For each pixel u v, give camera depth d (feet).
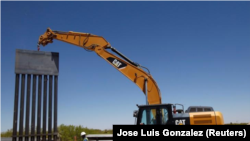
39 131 47.03
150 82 42.75
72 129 71.05
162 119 32.07
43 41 48.60
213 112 32.24
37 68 48.70
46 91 48.75
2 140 65.41
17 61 47.42
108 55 45.78
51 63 50.11
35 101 47.70
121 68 44.37
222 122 31.83
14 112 45.88
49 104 48.52
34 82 48.06
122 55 46.06
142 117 33.17
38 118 47.34
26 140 45.85
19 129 45.68
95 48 46.85
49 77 49.57
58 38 48.21
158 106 32.76
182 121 32.12
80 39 47.85
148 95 42.19
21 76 47.44
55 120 48.39
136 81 43.11
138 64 44.32
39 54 49.39
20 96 46.80
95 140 51.75
